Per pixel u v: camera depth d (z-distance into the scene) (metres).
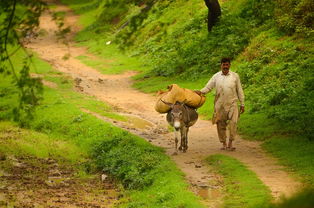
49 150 40.47
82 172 34.97
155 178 28.45
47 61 83.44
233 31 68.50
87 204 26.94
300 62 51.50
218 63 63.78
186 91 32.31
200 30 78.19
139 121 48.00
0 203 26.45
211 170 28.94
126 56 84.81
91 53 90.94
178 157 32.56
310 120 37.84
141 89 64.50
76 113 49.22
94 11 114.31
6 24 21.89
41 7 22.09
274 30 61.12
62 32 23.75
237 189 24.28
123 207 25.50
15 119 25.16
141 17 25.58
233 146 35.31
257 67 55.22
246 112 45.66
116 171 33.09
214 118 33.44
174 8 90.56
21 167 35.31
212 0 72.69
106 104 55.59
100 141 40.81
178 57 72.31
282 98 45.62
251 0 72.25
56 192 29.61
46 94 58.31
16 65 74.00
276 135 37.34
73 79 70.81
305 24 57.91
